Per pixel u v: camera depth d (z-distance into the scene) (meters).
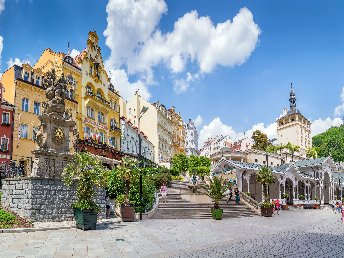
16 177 21.89
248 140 115.56
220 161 46.53
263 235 18.28
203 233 18.62
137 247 13.87
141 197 25.97
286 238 17.23
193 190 39.75
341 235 18.84
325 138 122.62
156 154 74.44
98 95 48.34
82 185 19.11
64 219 22.14
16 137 35.53
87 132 44.41
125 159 25.94
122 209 24.17
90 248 13.35
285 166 50.25
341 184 61.19
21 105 36.59
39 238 15.36
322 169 54.56
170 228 20.58
